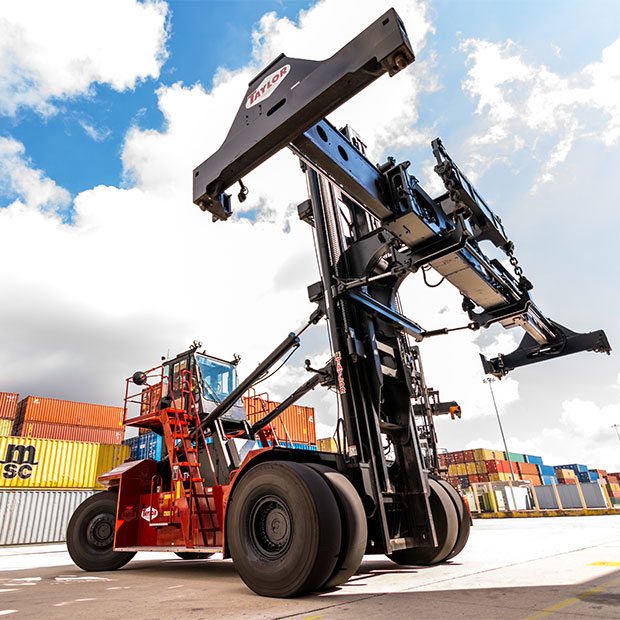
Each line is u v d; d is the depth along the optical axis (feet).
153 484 21.89
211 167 12.82
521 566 15.93
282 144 11.68
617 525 40.57
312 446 65.77
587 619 7.95
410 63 9.62
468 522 19.36
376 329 19.19
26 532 55.88
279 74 12.04
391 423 18.34
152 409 23.67
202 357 24.00
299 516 12.54
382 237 17.93
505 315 19.81
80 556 22.21
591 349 21.57
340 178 13.41
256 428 23.24
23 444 59.47
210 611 10.51
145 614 10.42
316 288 19.06
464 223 15.60
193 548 17.85
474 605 9.66
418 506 17.31
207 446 21.24
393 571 16.52
